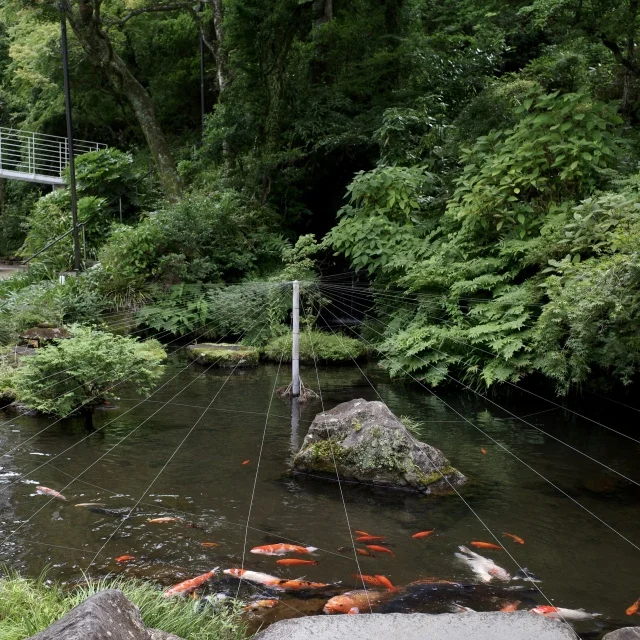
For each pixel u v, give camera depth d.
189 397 8.31
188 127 26.27
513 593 3.51
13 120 30.22
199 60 24.14
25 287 12.78
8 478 5.29
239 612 3.21
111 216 17.95
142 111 17.16
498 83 13.04
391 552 4.04
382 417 5.58
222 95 17.14
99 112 25.42
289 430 6.84
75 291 12.22
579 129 8.95
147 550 4.04
